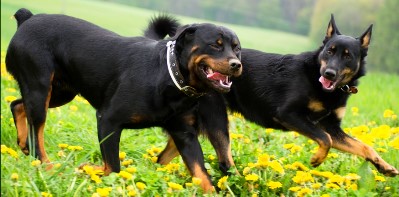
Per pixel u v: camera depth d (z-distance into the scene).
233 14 63.34
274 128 7.10
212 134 6.45
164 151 6.47
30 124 6.27
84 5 47.34
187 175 6.05
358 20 52.03
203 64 5.37
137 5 65.44
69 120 8.28
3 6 38.81
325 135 6.49
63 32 6.22
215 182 6.18
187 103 5.64
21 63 6.27
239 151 6.77
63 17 6.36
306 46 41.31
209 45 5.32
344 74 6.73
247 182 5.67
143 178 5.44
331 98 6.72
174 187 5.16
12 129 7.18
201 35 5.36
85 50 6.07
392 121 9.58
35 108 6.21
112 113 5.72
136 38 6.05
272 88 6.92
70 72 6.20
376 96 14.07
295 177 5.61
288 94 6.80
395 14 47.28
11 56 6.36
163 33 6.88
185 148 5.77
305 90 6.71
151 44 5.84
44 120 6.27
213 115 6.47
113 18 39.38
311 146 7.59
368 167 5.85
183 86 5.48
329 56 6.73
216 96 6.51
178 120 5.77
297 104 6.74
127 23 37.00
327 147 6.41
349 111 11.24
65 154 6.49
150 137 7.52
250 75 7.03
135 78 5.65
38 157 6.22
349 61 6.75
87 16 38.97
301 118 6.73
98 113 5.98
